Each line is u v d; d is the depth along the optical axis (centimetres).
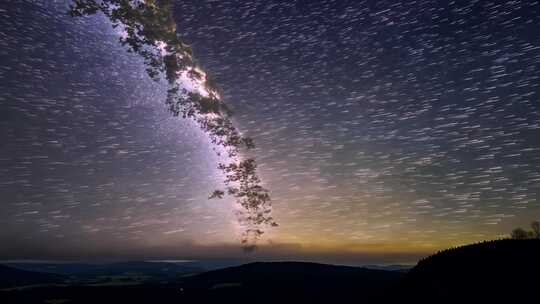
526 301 2731
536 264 3188
